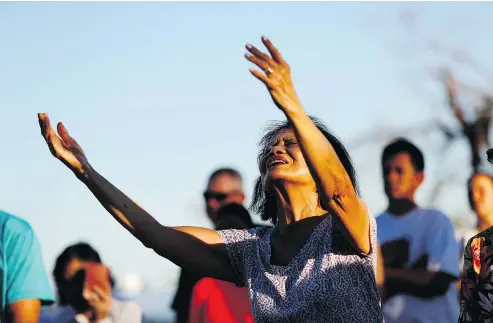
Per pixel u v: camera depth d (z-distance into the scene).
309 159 5.56
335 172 5.61
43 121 6.16
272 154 6.11
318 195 6.12
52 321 10.25
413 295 9.98
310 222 6.09
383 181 10.33
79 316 10.13
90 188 6.22
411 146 10.16
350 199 5.72
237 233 6.36
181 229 6.36
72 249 10.21
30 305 7.48
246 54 5.47
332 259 5.92
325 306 5.87
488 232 6.40
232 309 8.71
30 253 7.55
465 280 6.43
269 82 5.45
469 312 6.41
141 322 10.29
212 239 6.34
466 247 6.44
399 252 10.13
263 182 6.21
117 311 10.20
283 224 6.16
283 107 5.47
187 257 6.32
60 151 6.17
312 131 5.52
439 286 9.94
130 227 6.26
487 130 21.55
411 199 10.27
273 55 5.47
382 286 9.83
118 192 6.27
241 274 6.32
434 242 10.07
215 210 11.04
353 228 5.79
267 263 6.13
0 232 7.56
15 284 7.48
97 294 10.16
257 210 6.66
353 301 5.87
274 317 5.95
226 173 11.02
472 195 10.73
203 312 8.76
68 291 10.16
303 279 5.95
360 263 5.91
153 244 6.27
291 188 6.07
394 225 10.21
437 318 9.95
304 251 6.02
